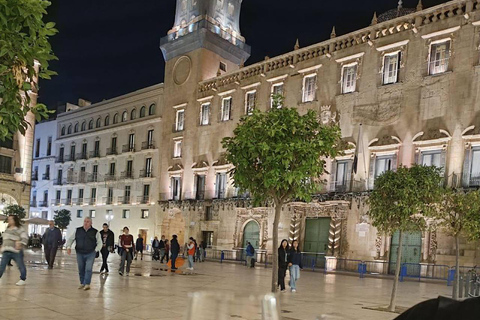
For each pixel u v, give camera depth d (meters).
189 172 48.81
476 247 27.67
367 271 32.34
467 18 30.81
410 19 33.75
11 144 41.91
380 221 14.83
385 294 18.62
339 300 15.56
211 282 19.41
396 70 34.47
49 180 67.62
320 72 39.09
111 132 59.34
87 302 11.38
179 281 18.78
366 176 34.50
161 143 52.59
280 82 42.28
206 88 48.91
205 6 50.75
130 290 14.36
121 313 10.09
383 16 39.69
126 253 19.86
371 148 34.41
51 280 15.75
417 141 32.00
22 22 4.68
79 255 13.88
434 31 32.31
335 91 37.75
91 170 61.44
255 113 13.06
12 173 41.84
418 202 14.19
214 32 50.91
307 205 37.12
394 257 31.86
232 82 46.31
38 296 11.91
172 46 52.69
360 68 36.28
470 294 16.34
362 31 36.38
